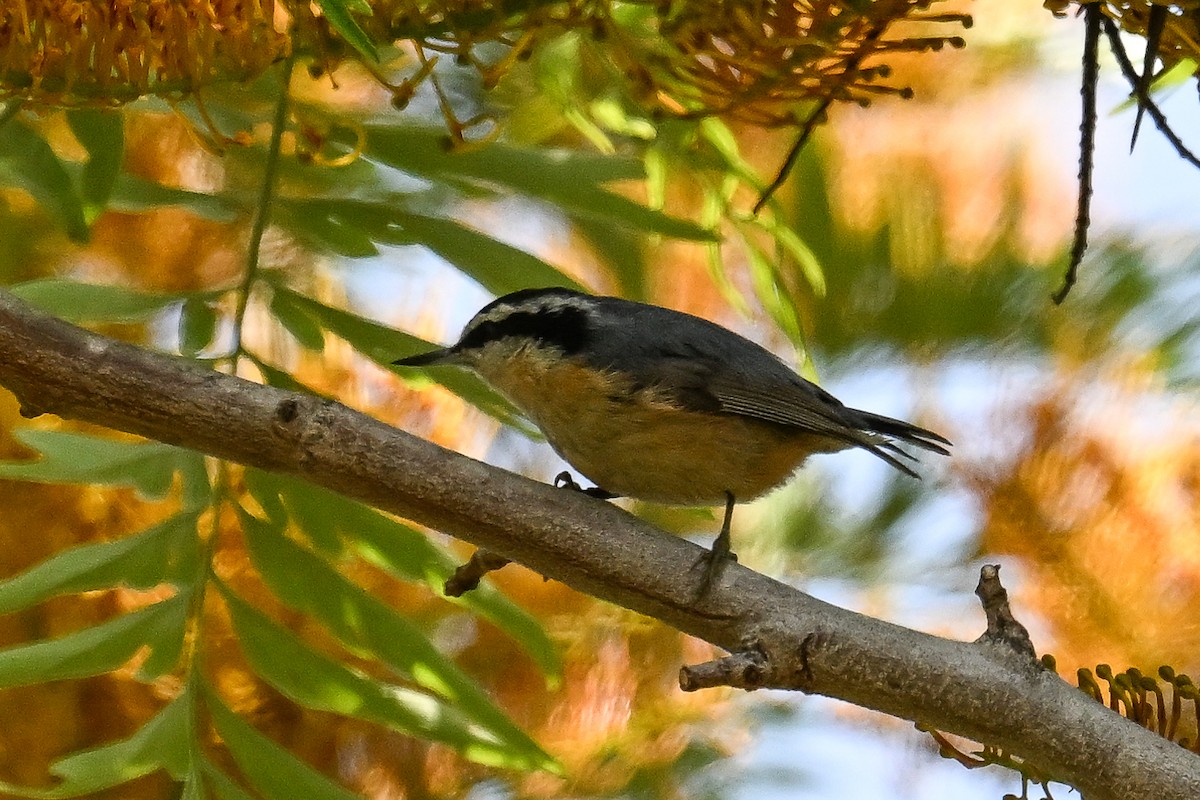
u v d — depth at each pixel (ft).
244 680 31.76
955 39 23.24
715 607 21.89
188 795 21.95
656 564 22.09
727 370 28.19
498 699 35.12
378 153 26.81
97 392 20.76
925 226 41.45
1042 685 21.47
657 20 28.94
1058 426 35.40
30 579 23.08
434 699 24.16
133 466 24.35
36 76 22.43
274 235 37.17
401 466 21.81
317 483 21.76
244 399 21.24
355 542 25.07
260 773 22.39
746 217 30.73
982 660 21.58
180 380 21.04
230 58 23.43
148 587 23.41
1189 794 20.80
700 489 28.84
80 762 21.70
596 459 28.78
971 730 21.48
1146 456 35.04
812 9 23.30
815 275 30.32
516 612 26.18
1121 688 23.29
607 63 28.32
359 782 33.76
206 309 25.71
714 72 24.38
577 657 35.55
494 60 38.37
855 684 21.45
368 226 26.40
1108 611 33.53
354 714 23.63
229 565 31.07
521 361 28.22
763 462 28.60
